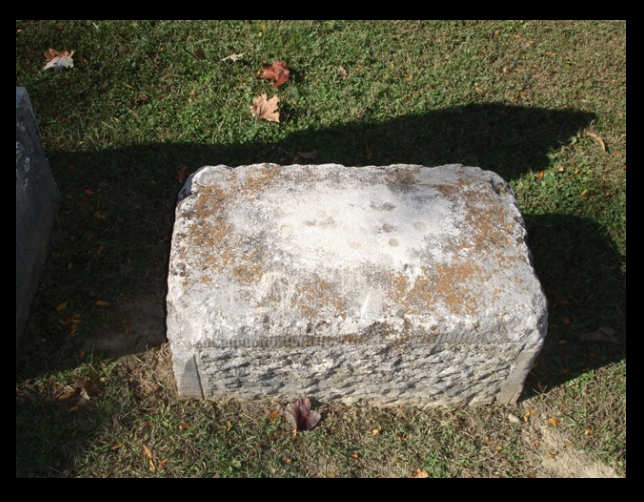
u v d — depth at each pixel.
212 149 1.93
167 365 1.58
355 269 1.41
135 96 2.03
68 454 1.44
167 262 1.73
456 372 1.46
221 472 1.44
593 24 2.36
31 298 1.63
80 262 1.71
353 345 1.38
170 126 1.97
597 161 2.00
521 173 1.96
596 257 1.81
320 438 1.49
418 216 1.49
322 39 2.21
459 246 1.45
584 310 1.72
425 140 2.01
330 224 1.47
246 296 1.37
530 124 2.07
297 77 2.12
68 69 2.07
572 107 2.12
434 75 2.16
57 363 1.56
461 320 1.37
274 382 1.47
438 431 1.52
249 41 2.19
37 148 1.65
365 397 1.52
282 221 1.47
